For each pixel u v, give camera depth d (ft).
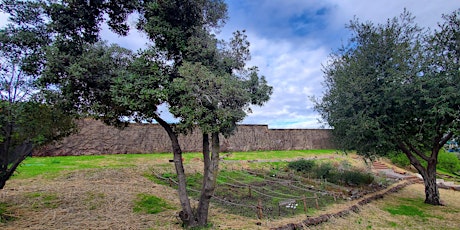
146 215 22.08
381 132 31.09
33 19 18.45
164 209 23.86
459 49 29.07
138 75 17.49
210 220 21.27
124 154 52.26
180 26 19.89
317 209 27.20
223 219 21.83
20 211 21.21
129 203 24.79
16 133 19.57
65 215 21.09
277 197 30.89
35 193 25.59
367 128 30.66
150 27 18.92
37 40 18.65
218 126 17.65
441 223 25.98
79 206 23.25
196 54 19.51
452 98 28.04
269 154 67.31
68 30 18.79
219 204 26.63
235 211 24.49
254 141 74.54
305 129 85.15
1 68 18.37
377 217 27.25
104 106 18.79
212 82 17.31
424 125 31.45
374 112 32.94
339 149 38.17
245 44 20.72
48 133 20.59
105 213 22.04
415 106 29.96
